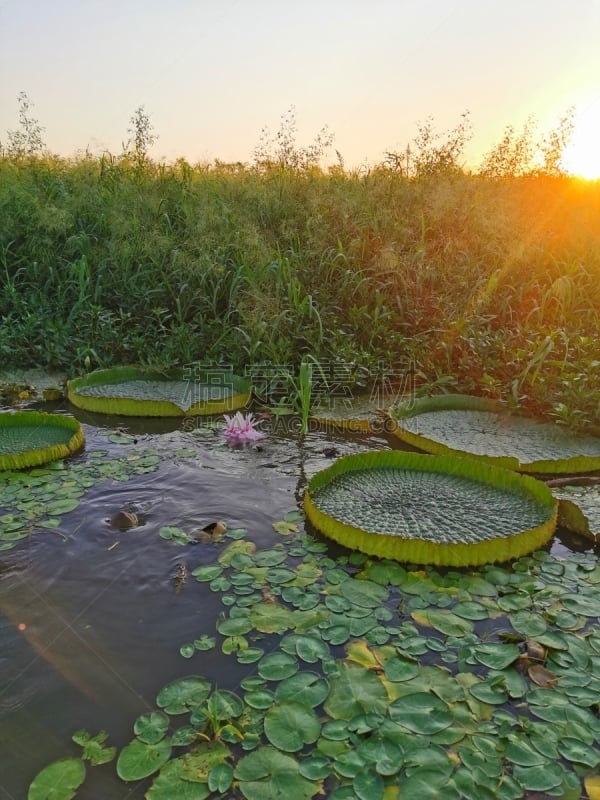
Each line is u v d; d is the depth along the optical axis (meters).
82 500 2.84
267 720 1.60
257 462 3.37
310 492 2.81
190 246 5.95
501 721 1.60
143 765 1.46
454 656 1.86
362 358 4.77
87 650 1.84
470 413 4.17
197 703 1.65
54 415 3.71
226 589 2.17
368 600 2.13
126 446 3.58
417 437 3.60
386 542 2.39
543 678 1.77
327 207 6.28
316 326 5.13
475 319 4.91
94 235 6.29
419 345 4.90
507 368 4.53
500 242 5.92
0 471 3.16
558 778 1.44
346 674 1.77
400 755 1.49
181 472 3.20
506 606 2.12
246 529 2.62
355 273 5.43
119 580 2.21
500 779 1.43
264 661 1.81
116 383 4.70
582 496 2.95
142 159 7.48
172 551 2.42
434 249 6.03
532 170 7.03
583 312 5.12
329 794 1.39
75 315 5.48
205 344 5.19
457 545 2.35
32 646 1.86
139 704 1.64
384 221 6.10
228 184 7.07
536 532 2.48
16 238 6.30
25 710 1.62
